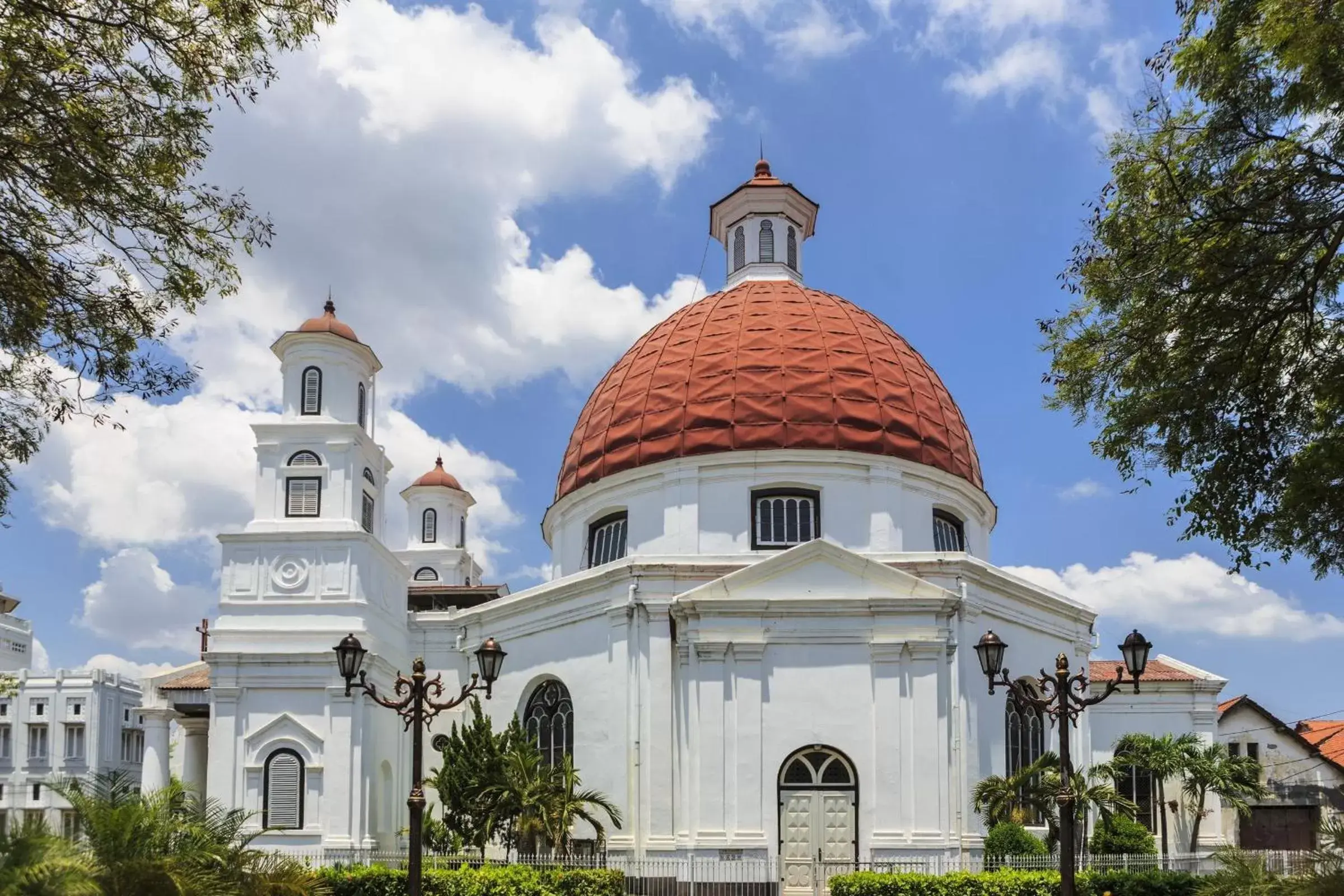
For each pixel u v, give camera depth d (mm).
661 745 34562
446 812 36781
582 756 36594
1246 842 47000
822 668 34250
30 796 73625
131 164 18375
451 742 35656
